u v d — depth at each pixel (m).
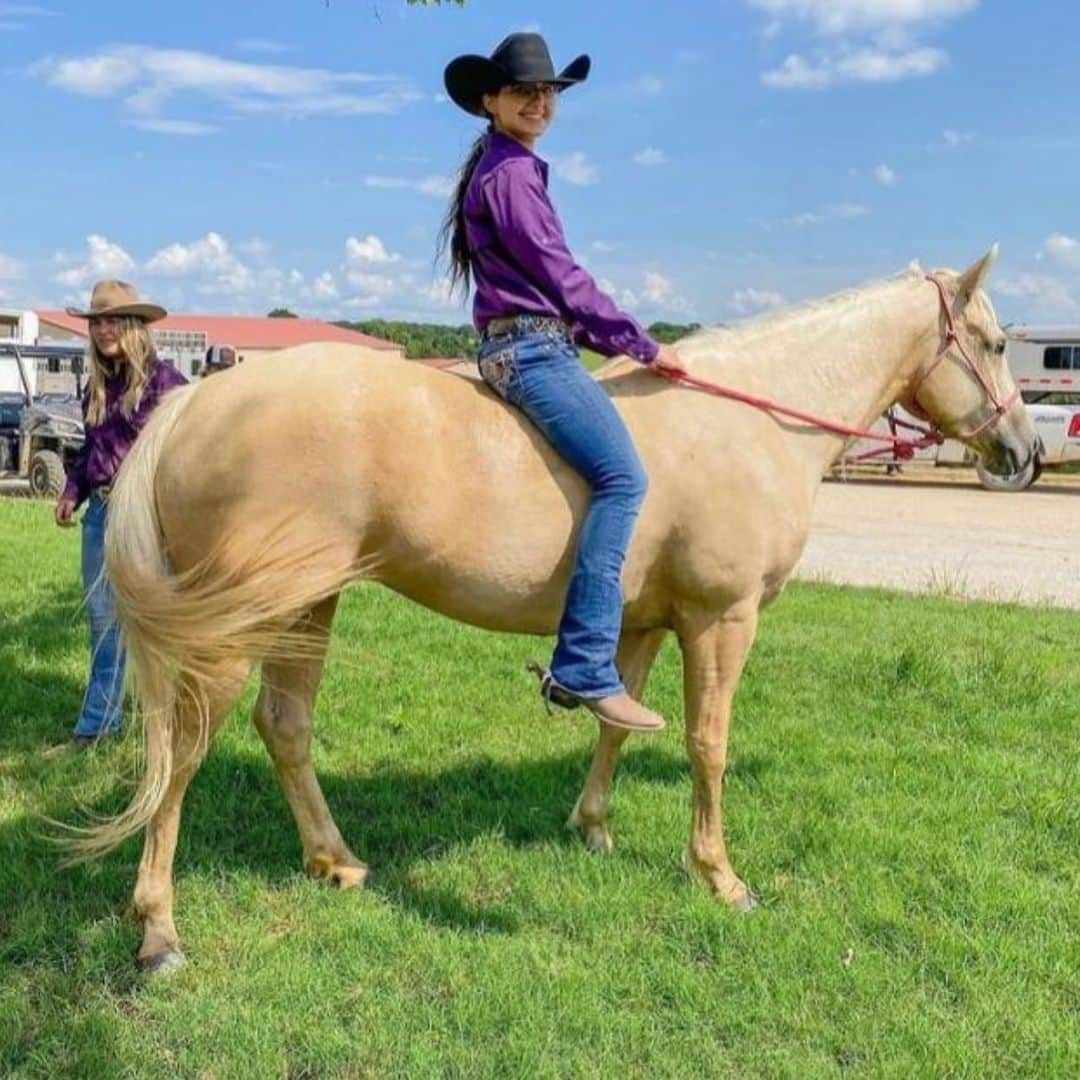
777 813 4.85
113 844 3.49
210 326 53.59
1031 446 4.71
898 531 15.38
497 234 3.55
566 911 3.95
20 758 5.23
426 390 3.53
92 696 5.36
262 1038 3.19
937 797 5.12
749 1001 3.46
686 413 3.89
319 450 3.35
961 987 3.57
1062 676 7.29
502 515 3.55
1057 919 4.00
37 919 3.71
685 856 4.35
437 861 4.35
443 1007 3.38
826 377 4.29
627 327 3.67
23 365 18.58
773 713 6.29
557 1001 3.41
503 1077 3.09
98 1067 3.05
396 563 3.58
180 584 3.37
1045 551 13.73
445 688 6.61
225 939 3.70
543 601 3.73
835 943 3.80
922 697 6.71
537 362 3.54
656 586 3.94
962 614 9.38
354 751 5.51
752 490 3.90
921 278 4.55
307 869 4.18
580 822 4.62
